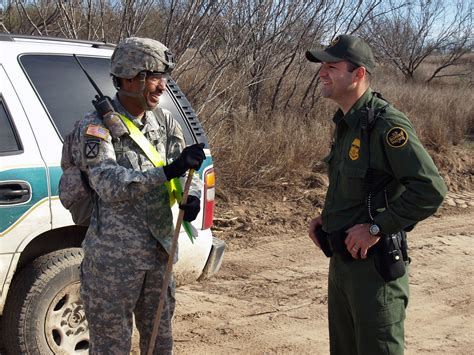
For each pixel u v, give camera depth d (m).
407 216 2.72
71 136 2.88
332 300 3.12
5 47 3.77
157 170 2.69
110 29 7.86
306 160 8.95
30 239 3.57
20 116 3.65
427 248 6.83
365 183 2.84
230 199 7.89
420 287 5.70
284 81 10.74
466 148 11.30
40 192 3.59
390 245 2.84
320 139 9.39
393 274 2.83
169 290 3.00
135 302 2.87
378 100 2.94
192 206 2.85
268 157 8.66
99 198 2.83
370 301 2.85
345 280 2.94
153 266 2.86
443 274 6.06
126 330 2.87
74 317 3.80
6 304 3.63
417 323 4.95
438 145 10.73
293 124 9.60
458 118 12.36
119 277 2.78
